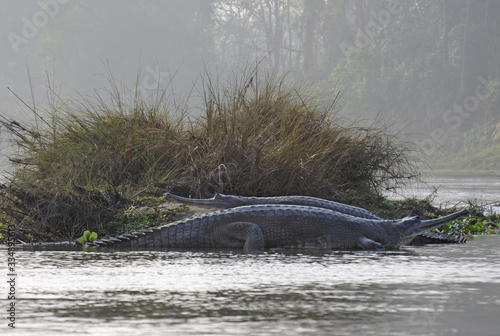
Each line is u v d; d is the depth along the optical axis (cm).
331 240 2756
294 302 1592
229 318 1416
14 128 3794
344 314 1455
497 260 2380
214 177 3556
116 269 2128
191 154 3691
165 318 1416
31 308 1520
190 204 3147
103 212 3231
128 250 2677
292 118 3881
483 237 3378
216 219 2769
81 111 3894
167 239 2767
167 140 3728
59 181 3400
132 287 1798
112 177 3544
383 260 2377
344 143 3919
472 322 1379
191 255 2503
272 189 3531
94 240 2908
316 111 4044
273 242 2753
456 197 6212
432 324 1359
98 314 1456
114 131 3725
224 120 3759
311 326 1341
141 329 1318
